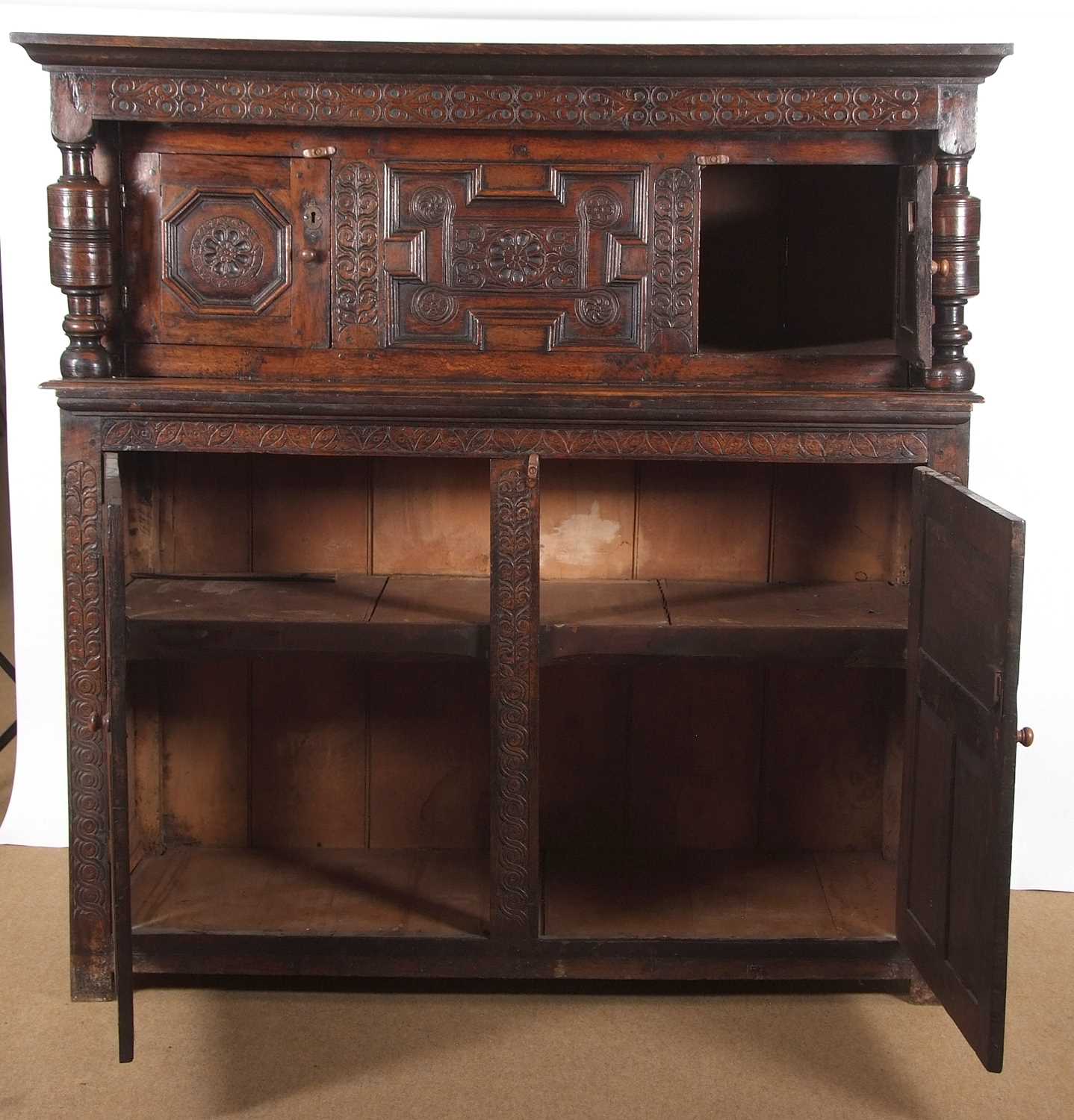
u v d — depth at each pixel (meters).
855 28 3.57
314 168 2.97
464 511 3.53
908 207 2.95
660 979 3.15
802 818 3.63
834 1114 2.74
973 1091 2.82
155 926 3.13
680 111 2.91
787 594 3.41
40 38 2.82
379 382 3.01
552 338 3.01
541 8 3.53
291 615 3.12
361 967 3.11
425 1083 2.83
